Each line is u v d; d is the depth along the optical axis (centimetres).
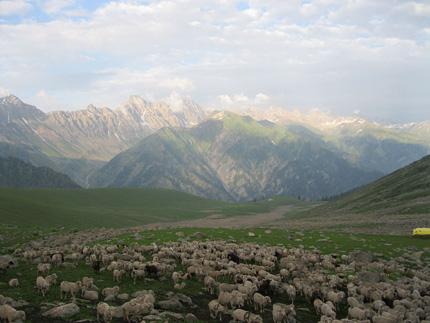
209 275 3156
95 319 1962
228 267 3344
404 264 4259
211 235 6144
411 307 2573
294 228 7994
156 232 6425
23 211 11256
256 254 4094
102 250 3894
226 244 4847
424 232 5894
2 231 6856
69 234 6956
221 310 2245
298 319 2420
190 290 2819
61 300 2242
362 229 7225
